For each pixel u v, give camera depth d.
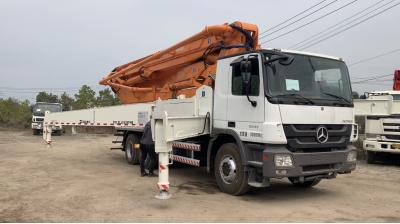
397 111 12.87
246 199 8.06
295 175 7.30
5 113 41.78
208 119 8.95
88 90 40.81
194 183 9.84
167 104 10.45
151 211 7.00
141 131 12.40
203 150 9.39
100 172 11.43
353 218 6.75
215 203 7.67
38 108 30.31
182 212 6.96
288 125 7.34
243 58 7.76
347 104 8.20
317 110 7.67
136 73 13.91
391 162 13.92
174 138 8.31
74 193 8.42
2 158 14.48
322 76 8.06
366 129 13.51
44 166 12.49
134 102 14.32
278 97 7.34
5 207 7.19
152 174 10.88
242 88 7.69
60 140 24.58
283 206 7.53
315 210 7.26
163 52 12.21
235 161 8.20
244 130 7.86
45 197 8.02
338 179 10.66
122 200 7.82
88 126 14.82
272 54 7.54
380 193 8.86
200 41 10.93
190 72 11.51
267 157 7.26
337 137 8.05
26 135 29.58
